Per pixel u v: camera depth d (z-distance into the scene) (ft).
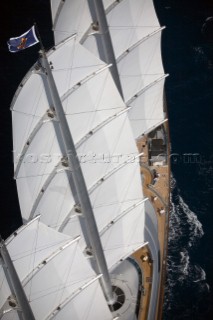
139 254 337.31
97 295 280.10
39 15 477.36
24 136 297.12
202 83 442.50
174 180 397.80
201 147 412.16
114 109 300.20
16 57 456.04
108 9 330.75
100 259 299.17
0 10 479.41
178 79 444.55
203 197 390.42
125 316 309.63
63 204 304.91
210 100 434.30
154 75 361.71
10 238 256.93
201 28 467.52
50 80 268.00
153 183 364.17
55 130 291.79
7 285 259.80
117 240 318.65
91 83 292.81
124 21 338.75
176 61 452.35
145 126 375.86
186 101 434.30
